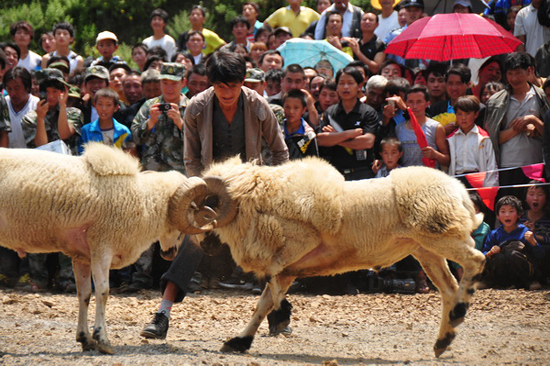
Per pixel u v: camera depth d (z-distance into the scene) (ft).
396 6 60.03
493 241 38.27
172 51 61.11
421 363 20.84
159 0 81.97
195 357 20.18
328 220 22.06
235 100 24.48
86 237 21.52
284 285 24.14
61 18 78.07
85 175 21.15
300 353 22.67
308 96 40.45
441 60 44.24
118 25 81.92
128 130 39.58
